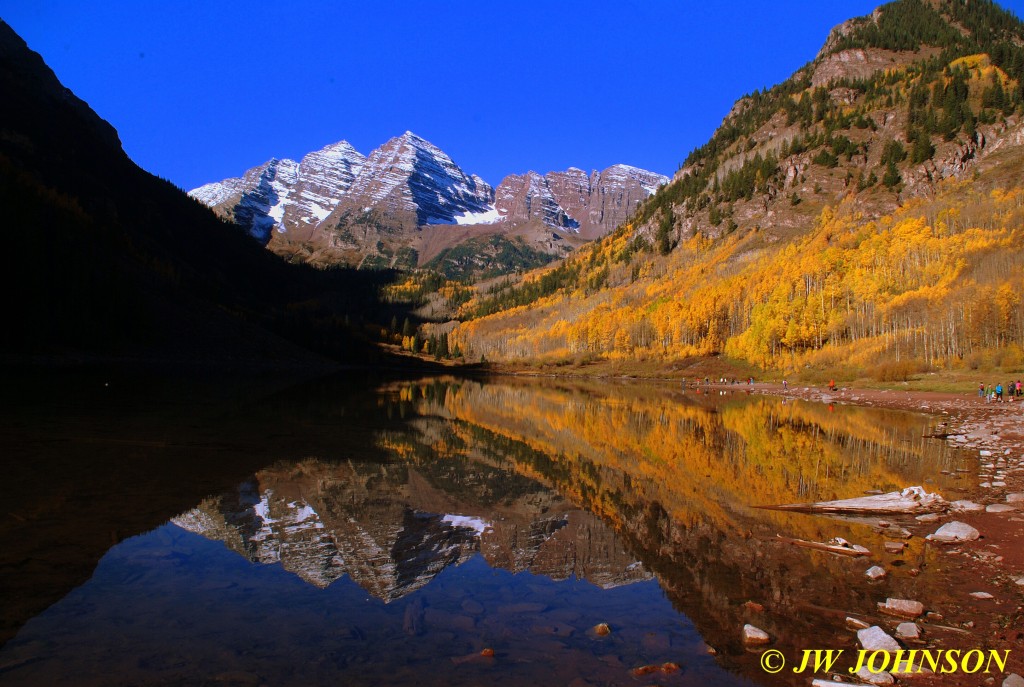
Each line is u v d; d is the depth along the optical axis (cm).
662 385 9638
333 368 13250
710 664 649
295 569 954
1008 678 584
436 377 12331
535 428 3356
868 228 13912
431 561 1027
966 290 8438
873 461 2159
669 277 19988
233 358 11212
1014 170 14588
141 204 19638
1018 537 1112
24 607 754
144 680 588
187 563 948
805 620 769
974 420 3612
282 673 614
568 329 18375
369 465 1920
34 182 12838
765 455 2366
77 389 4156
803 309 10788
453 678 611
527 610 811
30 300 7525
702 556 1058
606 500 1550
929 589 860
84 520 1137
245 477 1597
